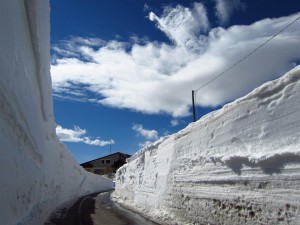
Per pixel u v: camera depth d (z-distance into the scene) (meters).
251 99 7.24
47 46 9.84
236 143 7.70
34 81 8.37
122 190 24.05
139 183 18.19
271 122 6.48
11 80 5.41
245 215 6.80
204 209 8.86
